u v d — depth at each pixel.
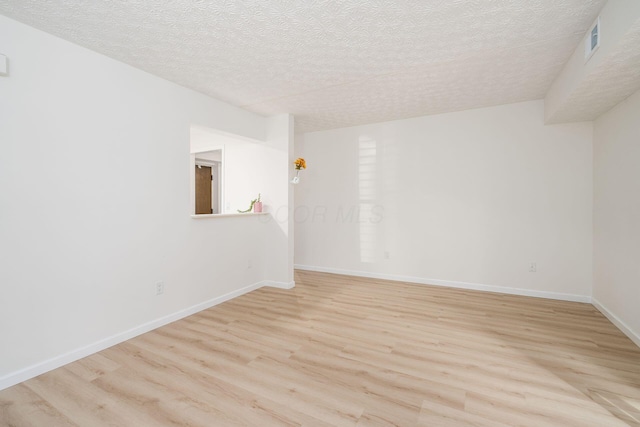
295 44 2.22
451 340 2.49
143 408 1.66
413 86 3.08
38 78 1.99
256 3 1.75
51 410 1.65
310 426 1.52
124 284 2.50
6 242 1.86
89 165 2.26
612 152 2.90
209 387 1.85
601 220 3.16
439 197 4.19
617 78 2.18
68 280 2.15
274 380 1.92
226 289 3.54
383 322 2.88
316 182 5.15
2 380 1.84
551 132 3.55
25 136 1.93
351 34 2.09
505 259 3.83
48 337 2.05
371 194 4.68
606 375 1.97
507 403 1.70
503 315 3.05
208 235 3.29
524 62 2.55
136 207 2.58
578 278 3.49
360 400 1.73
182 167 2.98
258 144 4.18
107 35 2.08
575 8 1.82
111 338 2.40
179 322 2.88
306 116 4.15
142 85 2.62
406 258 4.44
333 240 5.02
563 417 1.58
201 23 1.95
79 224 2.21
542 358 2.19
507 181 3.79
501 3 1.76
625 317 2.64
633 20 1.51
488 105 3.77
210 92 3.16
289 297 3.66
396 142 4.45
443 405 1.68
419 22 1.95
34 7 1.77
